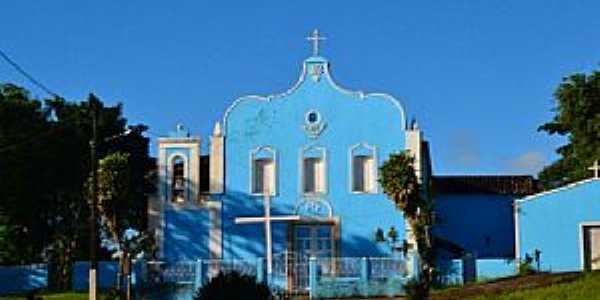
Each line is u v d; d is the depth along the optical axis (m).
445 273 48.00
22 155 54.31
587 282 38.38
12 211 55.16
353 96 51.03
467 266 48.69
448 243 54.62
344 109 51.00
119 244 46.50
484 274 48.91
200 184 51.25
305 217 50.56
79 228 55.66
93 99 44.50
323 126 51.00
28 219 55.78
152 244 48.03
